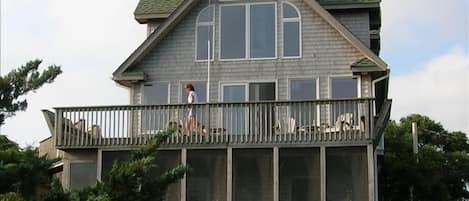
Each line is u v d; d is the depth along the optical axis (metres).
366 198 28.33
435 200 50.41
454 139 67.31
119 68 33.78
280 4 33.88
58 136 30.55
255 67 33.72
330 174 28.78
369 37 34.81
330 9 34.47
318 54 33.25
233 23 34.22
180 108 30.22
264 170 29.27
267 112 29.52
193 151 29.83
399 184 49.62
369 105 28.77
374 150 29.81
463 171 62.31
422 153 59.97
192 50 34.28
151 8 35.50
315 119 29.06
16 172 14.77
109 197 15.17
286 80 33.38
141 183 15.88
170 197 29.62
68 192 15.59
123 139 30.17
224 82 33.81
